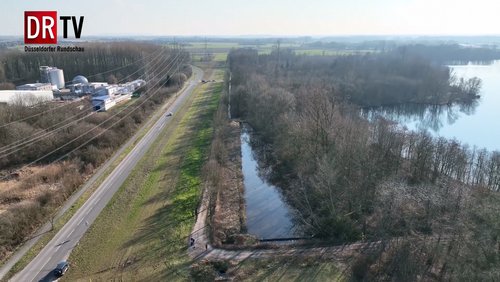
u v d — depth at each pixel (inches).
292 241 2233.0
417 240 2048.5
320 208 2503.7
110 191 2783.0
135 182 2940.5
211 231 2268.7
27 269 1894.7
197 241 2159.2
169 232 2226.9
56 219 2372.0
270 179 3238.2
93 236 2185.0
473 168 3029.0
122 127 4109.3
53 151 3361.2
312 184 2628.0
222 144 3668.8
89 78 7249.0
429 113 5871.1
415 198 2306.8
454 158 2903.5
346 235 2217.0
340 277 1852.9
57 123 3644.2
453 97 6589.6
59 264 1878.7
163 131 4301.2
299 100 4033.0
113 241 2135.8
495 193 1835.6
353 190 2420.0
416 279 1777.8
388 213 2212.1
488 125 5162.4
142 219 2381.9
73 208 2516.0
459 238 1739.7
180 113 5073.8
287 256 2031.3
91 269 1899.6
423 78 6678.2
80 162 3211.1
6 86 5856.3
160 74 7032.5
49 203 2512.3
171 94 6072.8
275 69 7135.8
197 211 2492.6
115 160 3408.0
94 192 2768.2
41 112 3688.5
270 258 2010.3
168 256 2010.3
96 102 4726.9
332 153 2763.3
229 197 2834.6
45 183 2888.8
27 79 7145.7
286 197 2871.6
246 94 4904.0
